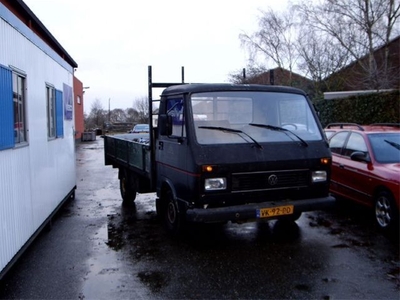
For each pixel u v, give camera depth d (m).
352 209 7.59
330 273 4.53
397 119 13.83
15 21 4.88
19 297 4.02
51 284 4.34
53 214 6.84
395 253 5.16
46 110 6.51
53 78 7.17
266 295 4.02
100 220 7.14
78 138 33.94
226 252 5.29
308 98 6.01
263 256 5.11
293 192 5.41
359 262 4.85
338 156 7.58
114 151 9.48
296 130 5.71
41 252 5.38
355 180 6.88
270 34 28.69
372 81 21.88
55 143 7.15
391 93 14.07
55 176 7.10
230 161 5.08
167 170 6.01
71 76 9.20
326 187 5.61
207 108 5.42
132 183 8.06
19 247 4.88
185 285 4.28
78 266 4.86
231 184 5.12
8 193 4.52
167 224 6.24
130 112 60.19
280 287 4.19
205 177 5.03
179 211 5.63
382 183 6.10
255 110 5.63
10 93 4.62
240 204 5.21
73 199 9.13
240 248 5.43
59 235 6.20
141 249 5.48
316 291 4.09
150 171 6.61
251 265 4.81
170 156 5.86
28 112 5.41
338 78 26.34
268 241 5.71
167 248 5.50
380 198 6.20
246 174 5.17
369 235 5.95
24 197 5.13
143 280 4.43
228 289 4.16
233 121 5.50
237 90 5.61
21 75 5.15
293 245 5.52
